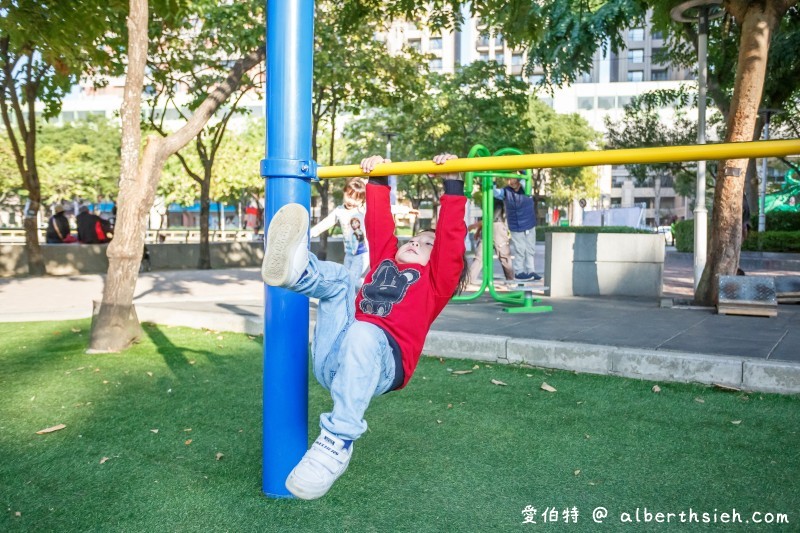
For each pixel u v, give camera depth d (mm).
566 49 12969
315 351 2375
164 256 17031
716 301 7465
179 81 16391
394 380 2312
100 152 40125
